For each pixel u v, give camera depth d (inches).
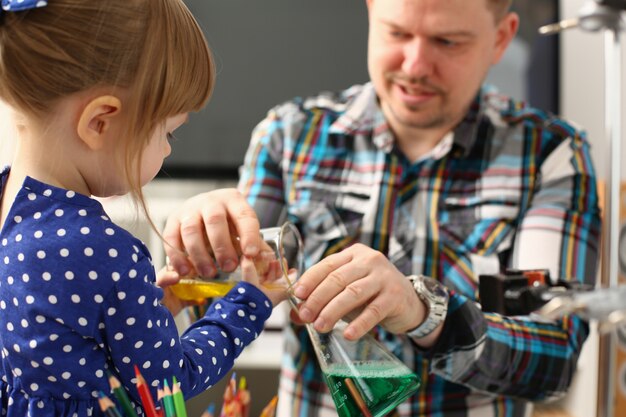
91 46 33.8
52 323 33.6
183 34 35.9
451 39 50.2
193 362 36.5
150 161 36.4
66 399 34.4
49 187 34.4
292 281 41.1
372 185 57.4
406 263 55.8
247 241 40.6
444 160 56.9
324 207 57.9
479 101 57.4
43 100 34.3
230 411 34.4
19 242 34.0
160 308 35.3
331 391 36.9
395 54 51.6
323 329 37.9
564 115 111.8
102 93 34.3
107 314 33.7
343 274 39.0
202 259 41.9
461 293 54.4
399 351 53.6
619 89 33.2
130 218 42.8
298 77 110.7
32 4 33.4
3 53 34.0
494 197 55.7
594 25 32.9
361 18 109.9
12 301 34.1
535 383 48.7
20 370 34.4
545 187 55.5
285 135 60.5
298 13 110.1
